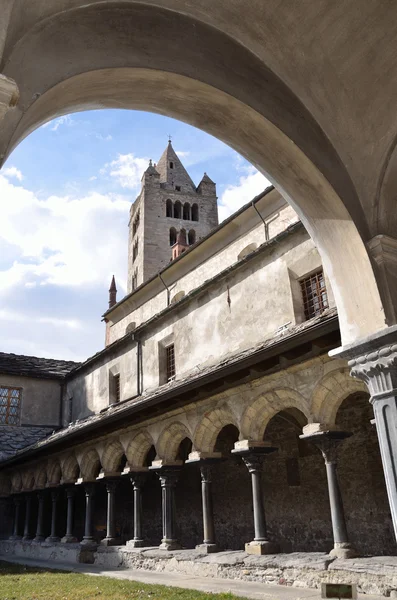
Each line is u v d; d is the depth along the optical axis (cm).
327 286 1323
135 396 2017
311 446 1320
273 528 1375
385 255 516
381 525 1118
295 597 767
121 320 2534
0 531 2355
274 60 477
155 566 1273
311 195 530
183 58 423
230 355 1552
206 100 457
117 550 1462
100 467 1825
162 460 1377
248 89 465
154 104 456
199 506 1650
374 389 497
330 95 508
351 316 525
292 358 1024
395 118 521
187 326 1781
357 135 529
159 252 4391
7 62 302
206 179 4981
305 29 461
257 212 1761
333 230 536
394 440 471
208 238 1942
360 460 1189
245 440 1110
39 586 1123
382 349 490
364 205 532
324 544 1235
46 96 341
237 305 1579
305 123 506
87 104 416
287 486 1363
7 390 2709
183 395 1262
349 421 1230
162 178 4903
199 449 1255
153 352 1973
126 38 392
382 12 459
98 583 1114
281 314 1421
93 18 375
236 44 459
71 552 1669
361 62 492
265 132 488
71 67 351
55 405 2778
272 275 1482
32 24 325
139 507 1488
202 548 1195
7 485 2416
